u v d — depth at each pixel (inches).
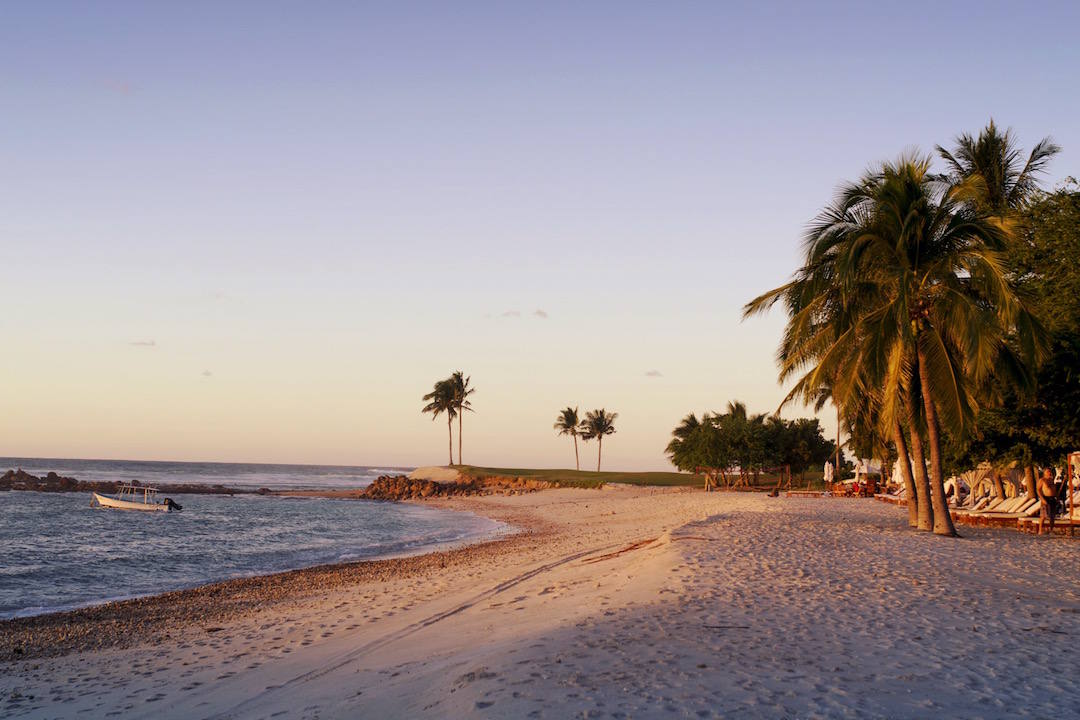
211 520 2118.6
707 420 3115.2
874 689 283.6
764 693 277.7
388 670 369.7
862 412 1085.8
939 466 868.0
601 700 272.7
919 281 836.6
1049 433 874.1
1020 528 1007.0
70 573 1016.9
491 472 4298.7
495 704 273.3
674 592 486.3
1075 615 424.2
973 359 734.5
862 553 683.4
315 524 2000.5
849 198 851.4
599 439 4938.5
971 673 306.0
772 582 522.0
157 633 586.9
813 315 917.8
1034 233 891.4
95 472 6338.6
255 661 443.2
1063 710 260.4
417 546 1381.6
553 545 1132.5
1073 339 829.2
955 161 1277.1
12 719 347.9
